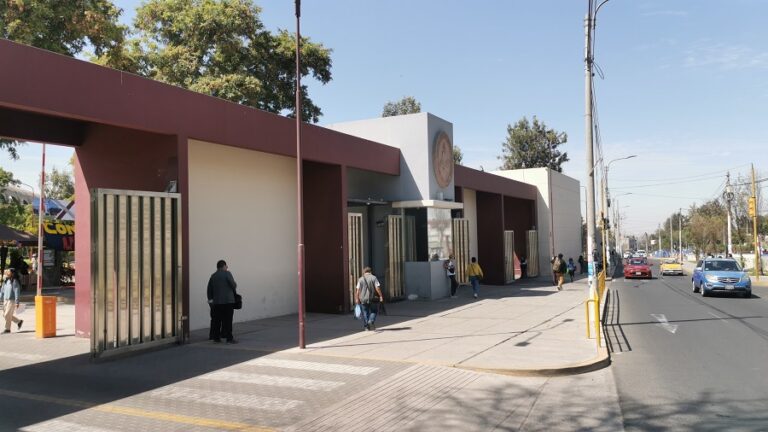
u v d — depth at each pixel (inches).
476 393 320.2
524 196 1486.2
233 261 606.2
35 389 330.6
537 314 680.4
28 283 1232.8
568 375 366.6
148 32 1138.0
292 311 693.9
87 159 537.0
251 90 1059.3
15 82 369.7
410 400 303.9
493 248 1275.8
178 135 487.8
